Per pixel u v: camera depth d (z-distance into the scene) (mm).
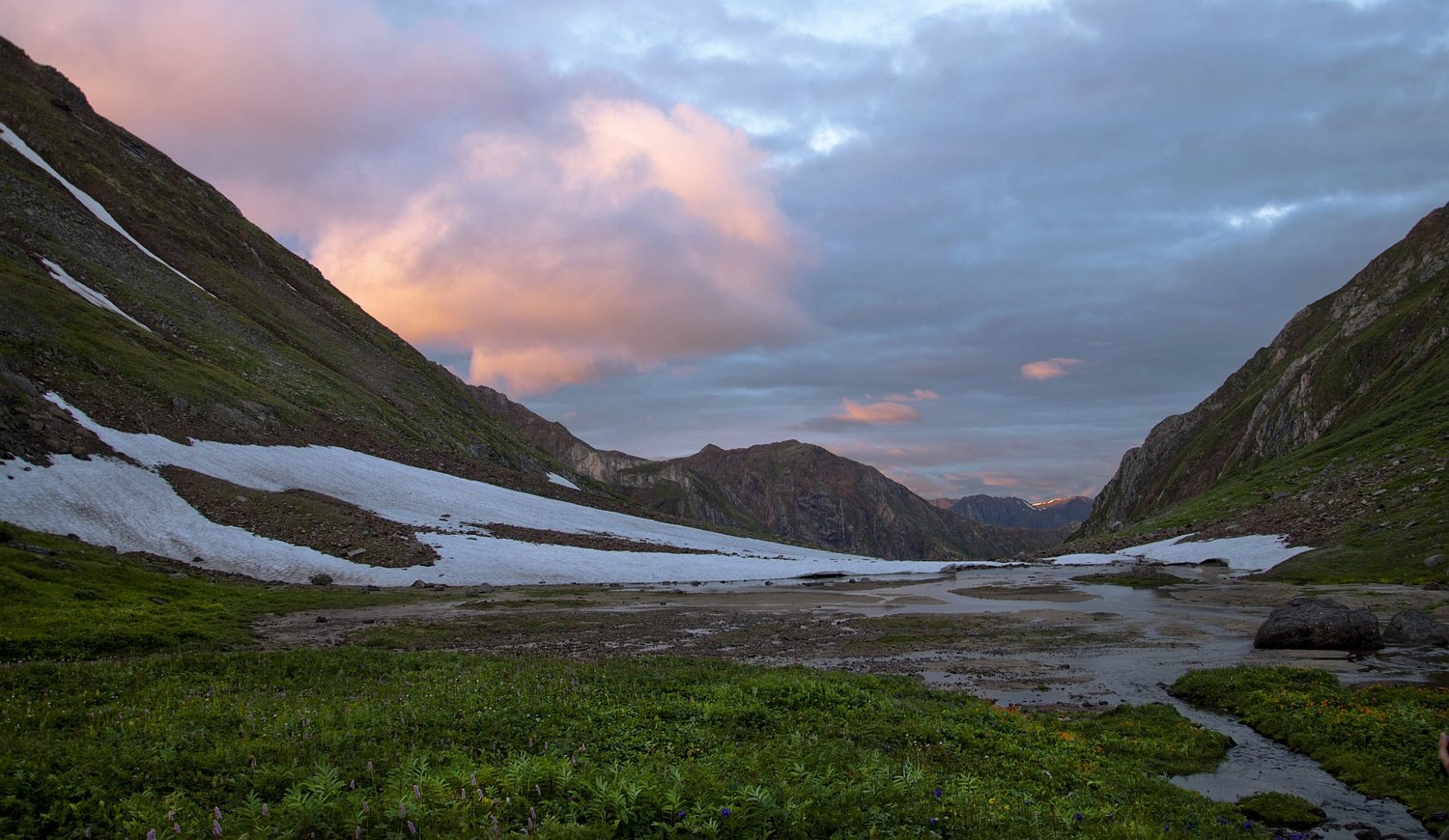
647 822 10375
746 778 12680
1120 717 24688
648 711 18891
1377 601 51625
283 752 12828
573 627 50031
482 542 95438
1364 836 15320
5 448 66500
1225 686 27578
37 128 157750
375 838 9242
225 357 121438
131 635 35531
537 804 10594
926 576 110750
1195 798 16672
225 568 64500
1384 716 22000
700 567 107812
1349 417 157250
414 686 22141
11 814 9578
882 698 23172
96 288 113188
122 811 9891
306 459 103875
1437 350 146250
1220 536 106125
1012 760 17672
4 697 18734
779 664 35531
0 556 44312
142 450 80250
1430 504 75062
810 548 192625
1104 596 69375
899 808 11898
